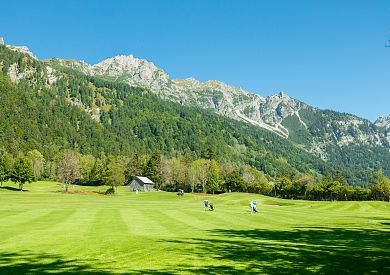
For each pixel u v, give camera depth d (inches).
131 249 929.5
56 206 2714.1
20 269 710.5
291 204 4434.1
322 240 1187.9
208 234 1315.2
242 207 3329.2
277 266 757.9
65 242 1045.8
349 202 4813.0
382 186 6515.8
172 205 3378.4
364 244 1093.8
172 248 951.6
